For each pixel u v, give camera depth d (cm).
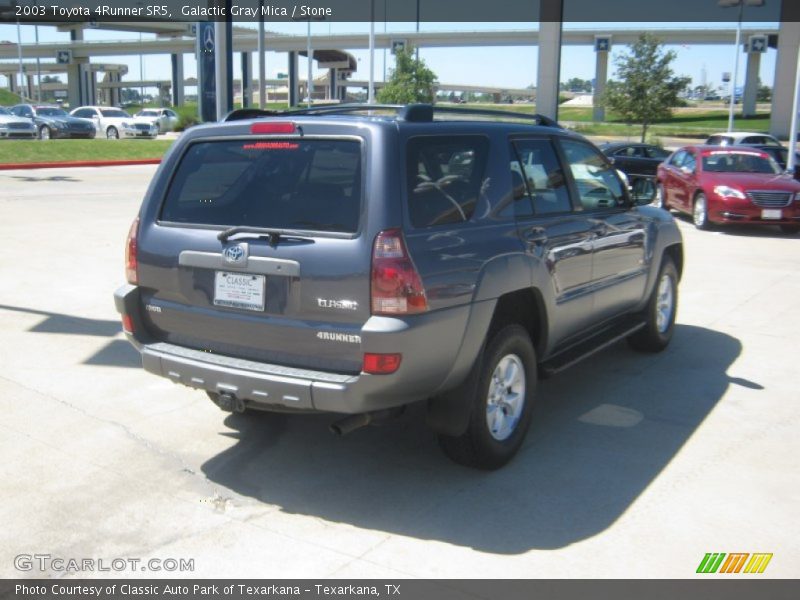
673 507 434
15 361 658
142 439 515
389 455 500
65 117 4138
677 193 1689
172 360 443
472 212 452
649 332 701
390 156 406
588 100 14362
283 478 466
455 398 445
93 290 891
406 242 399
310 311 407
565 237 525
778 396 616
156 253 458
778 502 441
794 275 1086
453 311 417
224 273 434
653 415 573
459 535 403
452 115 513
